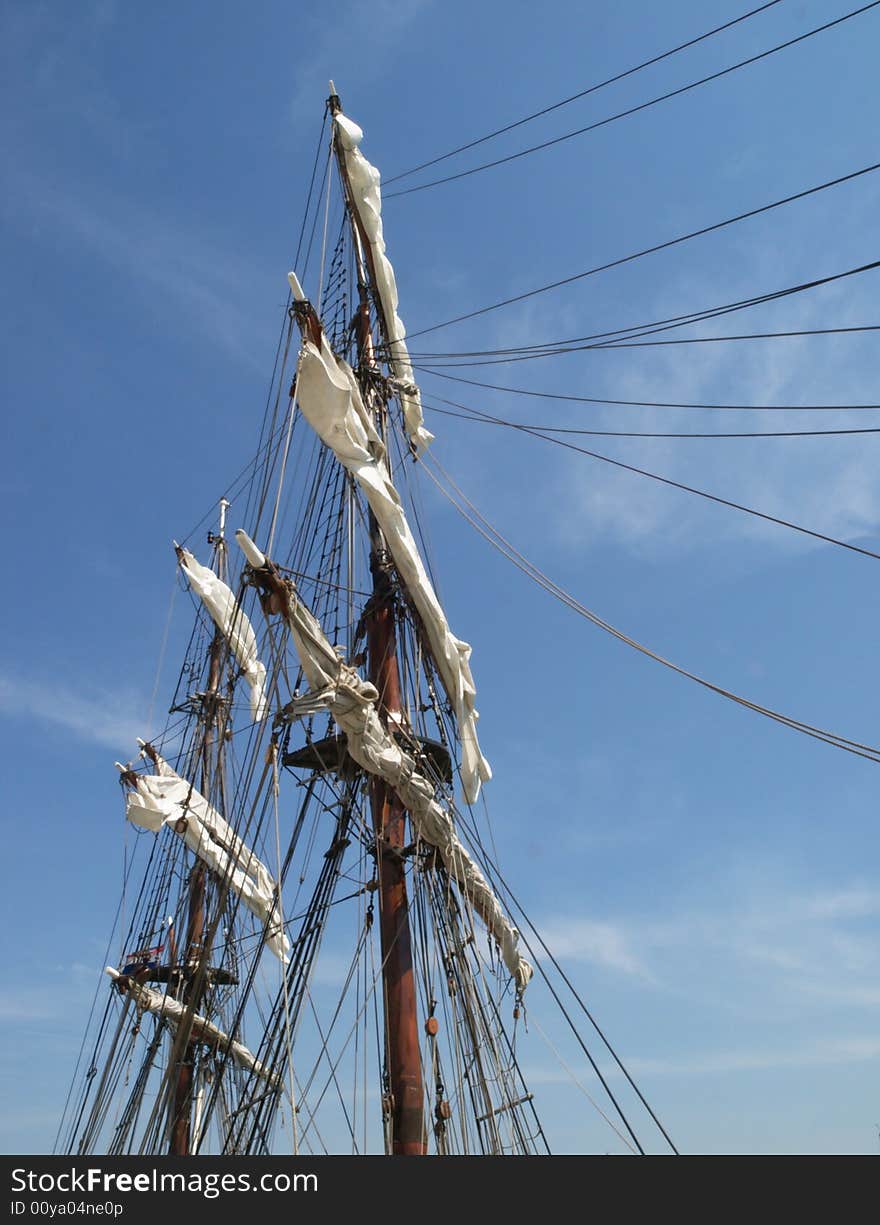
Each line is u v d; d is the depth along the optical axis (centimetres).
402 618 2050
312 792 1920
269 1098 1706
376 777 1877
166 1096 1844
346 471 2214
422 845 1872
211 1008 2689
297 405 1742
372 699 1688
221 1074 2164
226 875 1741
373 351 2434
